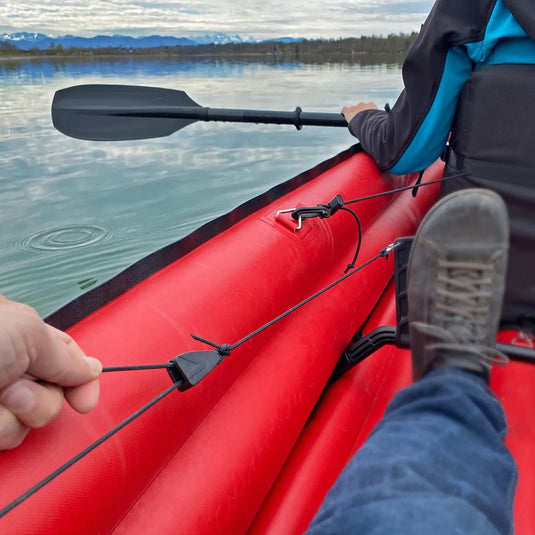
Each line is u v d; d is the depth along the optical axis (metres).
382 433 0.71
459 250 0.88
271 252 1.11
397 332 1.04
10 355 0.38
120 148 6.92
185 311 0.86
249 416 0.87
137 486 0.67
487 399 0.76
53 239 3.90
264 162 6.11
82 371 0.48
